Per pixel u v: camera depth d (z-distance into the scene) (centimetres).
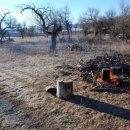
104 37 5375
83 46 3203
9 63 2091
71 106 1041
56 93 1175
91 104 1046
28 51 2864
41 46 3597
